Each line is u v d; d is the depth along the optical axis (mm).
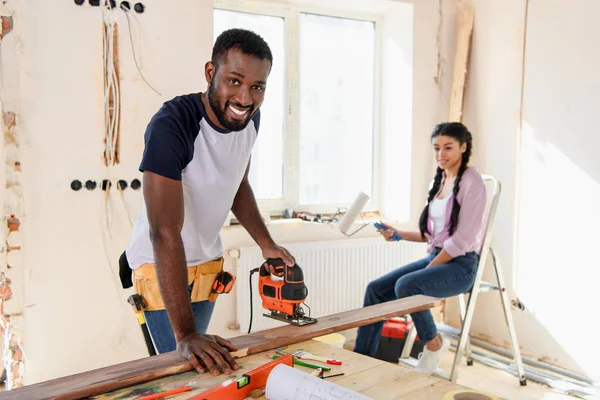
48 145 2617
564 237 3199
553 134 3246
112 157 2752
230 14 3406
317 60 3734
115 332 2826
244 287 3135
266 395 1256
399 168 3865
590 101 3047
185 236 1734
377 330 2707
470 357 3318
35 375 2670
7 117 2521
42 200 2625
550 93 3264
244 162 1763
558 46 3209
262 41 1520
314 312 3396
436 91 3828
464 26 3758
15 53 2516
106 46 2695
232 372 1387
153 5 2783
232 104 1528
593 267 3053
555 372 3182
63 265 2693
